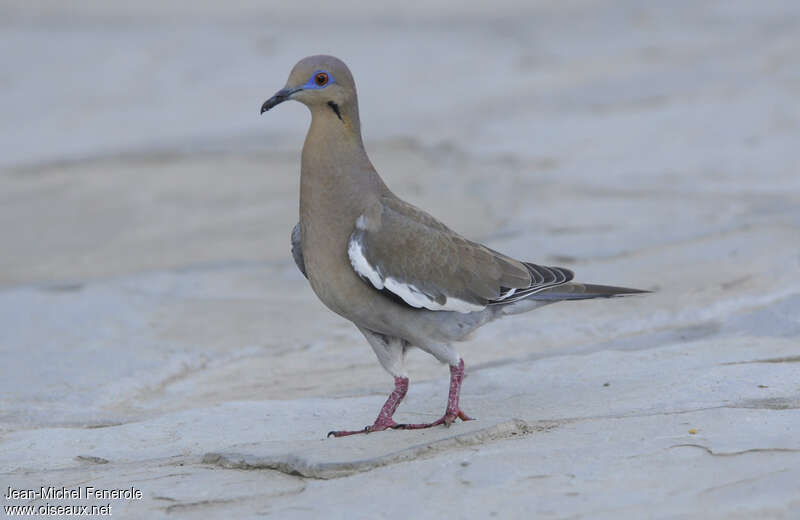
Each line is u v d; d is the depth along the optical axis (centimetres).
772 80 2802
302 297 1570
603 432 889
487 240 1756
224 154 2553
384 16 4422
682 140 2345
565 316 1366
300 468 861
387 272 977
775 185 1953
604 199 1964
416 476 824
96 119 2972
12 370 1259
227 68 3538
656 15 4041
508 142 2492
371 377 1210
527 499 765
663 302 1372
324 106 994
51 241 1997
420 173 2297
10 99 3234
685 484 774
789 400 956
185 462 932
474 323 1020
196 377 1253
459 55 3609
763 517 718
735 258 1515
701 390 995
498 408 1021
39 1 4678
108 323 1454
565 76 3150
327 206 992
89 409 1139
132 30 4172
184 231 2005
